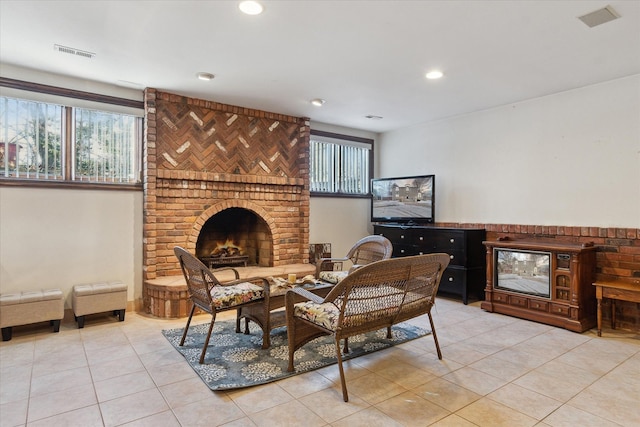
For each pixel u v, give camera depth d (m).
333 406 2.14
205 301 2.89
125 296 3.73
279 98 4.36
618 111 3.67
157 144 4.12
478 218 4.86
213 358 2.80
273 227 5.05
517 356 2.89
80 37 2.83
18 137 3.51
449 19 2.54
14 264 3.47
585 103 3.90
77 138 3.80
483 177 4.81
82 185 3.78
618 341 3.25
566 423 1.99
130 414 2.05
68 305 3.72
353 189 6.05
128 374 2.54
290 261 5.23
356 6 2.38
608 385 2.42
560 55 3.13
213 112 4.52
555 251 3.63
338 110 4.86
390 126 5.79
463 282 4.54
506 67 3.39
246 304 2.94
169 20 2.57
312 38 2.84
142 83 3.86
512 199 4.51
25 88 3.47
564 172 4.06
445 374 2.57
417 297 2.69
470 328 3.58
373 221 5.76
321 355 2.87
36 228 3.57
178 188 4.27
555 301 3.64
